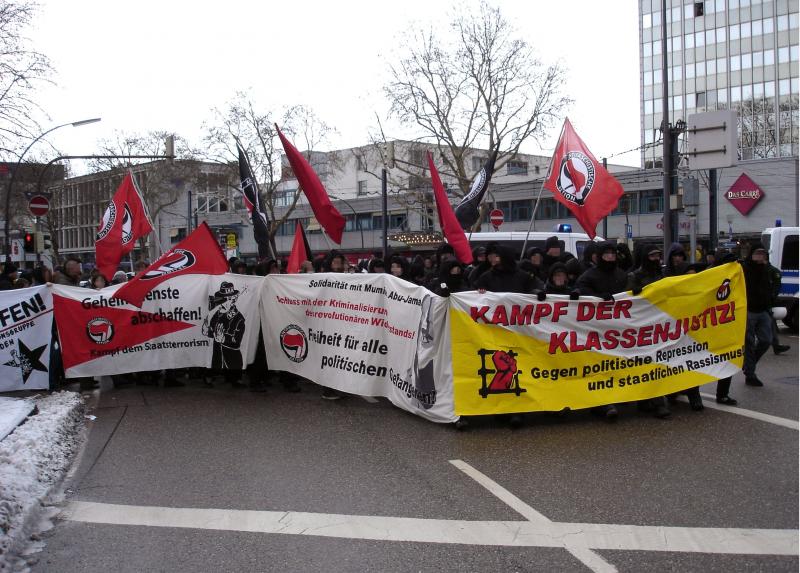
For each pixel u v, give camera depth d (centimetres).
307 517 486
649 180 4475
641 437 671
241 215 6444
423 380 746
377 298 832
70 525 484
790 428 692
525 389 716
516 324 719
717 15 6725
